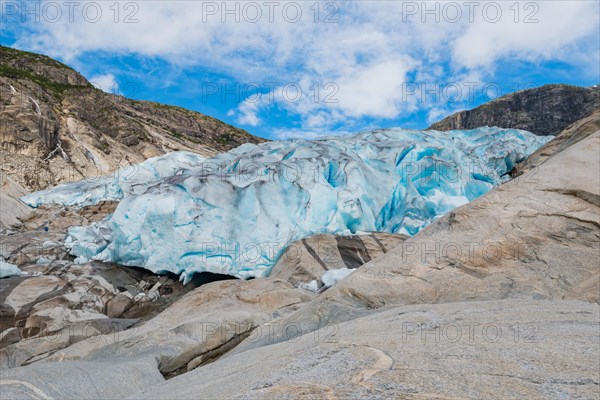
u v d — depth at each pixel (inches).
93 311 420.8
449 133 992.2
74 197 924.6
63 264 544.7
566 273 293.7
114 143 1905.8
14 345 323.3
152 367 237.6
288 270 490.0
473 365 111.5
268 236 552.4
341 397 90.4
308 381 105.7
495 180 765.9
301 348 169.3
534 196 360.2
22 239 627.8
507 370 106.4
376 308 298.2
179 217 537.3
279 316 355.9
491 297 289.4
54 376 185.6
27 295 432.1
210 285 433.4
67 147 1616.6
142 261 546.0
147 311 459.2
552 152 605.3
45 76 2146.9
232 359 201.5
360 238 534.0
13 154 1393.9
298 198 593.0
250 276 531.2
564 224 328.2
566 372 104.2
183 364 276.1
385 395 89.9
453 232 358.9
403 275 322.3
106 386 196.1
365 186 643.5
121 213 556.1
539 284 290.7
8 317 384.8
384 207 688.4
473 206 373.4
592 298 259.3
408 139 820.6
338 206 598.2
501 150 833.5
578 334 147.6
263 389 104.3
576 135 527.8
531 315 189.6
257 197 574.6
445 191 693.9
